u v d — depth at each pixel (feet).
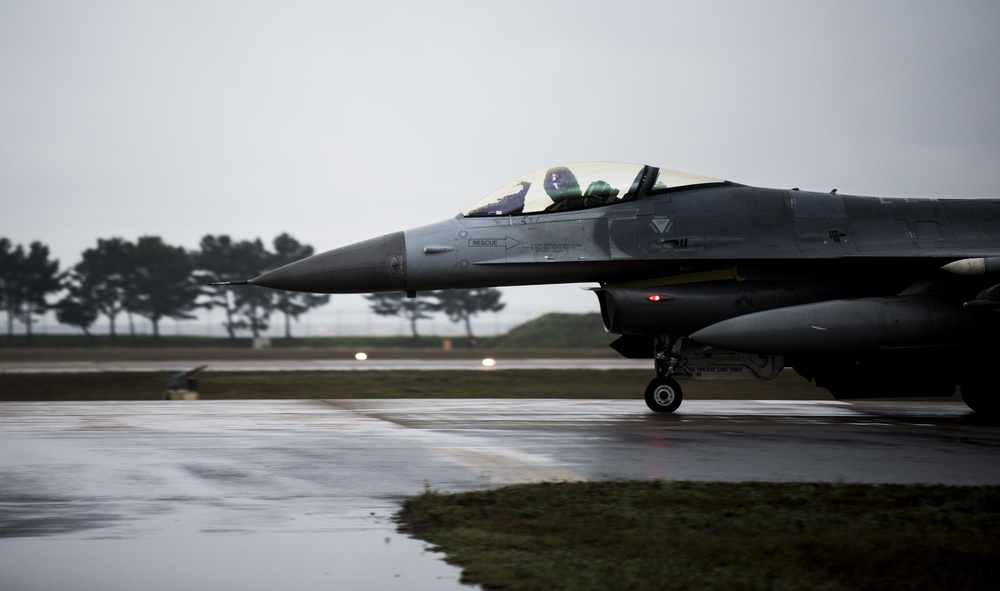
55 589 35.32
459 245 100.01
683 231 100.63
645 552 40.04
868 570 37.47
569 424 88.28
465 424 87.30
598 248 99.76
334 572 37.29
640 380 183.01
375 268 99.96
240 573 37.22
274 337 641.40
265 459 64.13
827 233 102.01
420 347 565.12
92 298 638.53
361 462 63.10
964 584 35.83
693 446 72.59
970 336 95.61
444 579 36.35
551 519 45.85
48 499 50.44
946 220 104.99
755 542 41.70
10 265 623.36
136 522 45.37
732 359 103.19
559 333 538.88
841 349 94.73
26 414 95.71
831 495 51.65
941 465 63.98
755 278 102.06
